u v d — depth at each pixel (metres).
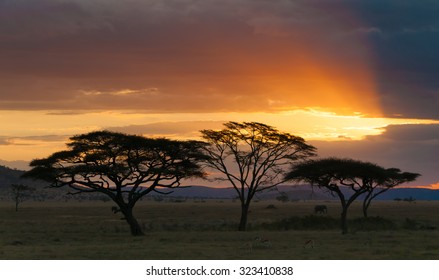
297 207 174.75
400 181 86.75
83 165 58.84
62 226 79.00
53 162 60.25
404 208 157.75
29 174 61.06
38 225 81.81
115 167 58.28
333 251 38.25
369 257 34.78
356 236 53.81
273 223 72.38
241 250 39.12
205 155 64.44
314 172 61.09
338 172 59.69
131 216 59.47
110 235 58.91
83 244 46.72
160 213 129.50
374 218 72.00
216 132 70.88
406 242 46.00
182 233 60.81
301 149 72.81
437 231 62.72
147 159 60.62
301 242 46.28
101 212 134.88
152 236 56.31
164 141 60.72
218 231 65.81
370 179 60.75
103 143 60.28
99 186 60.00
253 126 71.19
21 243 47.59
